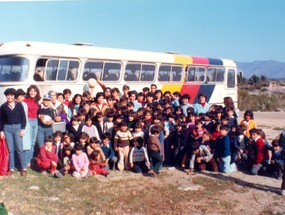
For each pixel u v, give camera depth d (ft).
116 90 36.32
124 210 21.95
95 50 41.19
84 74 40.01
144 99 38.01
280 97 108.88
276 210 22.84
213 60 57.06
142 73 46.44
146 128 31.32
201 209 22.61
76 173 27.58
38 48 36.06
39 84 36.04
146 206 22.71
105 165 29.04
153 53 48.29
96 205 22.39
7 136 26.32
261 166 30.22
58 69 37.60
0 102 35.19
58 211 20.99
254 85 180.14
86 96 34.37
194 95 53.88
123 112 32.32
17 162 28.73
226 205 23.38
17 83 34.81
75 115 30.22
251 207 23.30
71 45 39.34
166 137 32.40
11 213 19.72
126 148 30.22
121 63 43.78
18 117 26.35
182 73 51.80
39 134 28.89
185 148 31.22
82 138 28.17
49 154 27.71
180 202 23.62
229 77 60.70
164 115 33.35
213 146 31.45
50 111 29.25
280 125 63.26
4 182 24.91
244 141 31.83
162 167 31.40
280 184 27.96
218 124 31.55
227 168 30.55
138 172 29.63
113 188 25.64
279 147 29.48
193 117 32.40
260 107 96.99
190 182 27.81
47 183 25.62
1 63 35.70
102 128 31.17
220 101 58.75
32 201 21.95
